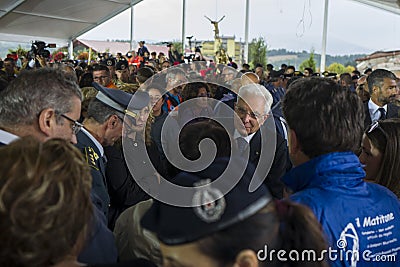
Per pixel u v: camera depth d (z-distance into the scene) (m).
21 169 0.58
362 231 0.94
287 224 0.69
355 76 5.84
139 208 1.14
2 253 0.55
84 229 0.65
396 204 1.02
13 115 1.11
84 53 9.77
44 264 0.58
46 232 0.56
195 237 0.61
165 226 0.63
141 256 1.07
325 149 0.98
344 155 0.97
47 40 12.31
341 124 0.97
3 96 1.13
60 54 8.10
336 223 0.91
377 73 2.79
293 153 1.06
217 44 9.02
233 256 0.62
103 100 1.59
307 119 0.98
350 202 0.94
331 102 0.98
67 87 1.17
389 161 1.29
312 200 0.91
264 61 9.48
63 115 1.16
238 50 9.62
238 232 0.62
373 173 1.34
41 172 0.58
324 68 8.99
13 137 1.10
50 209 0.56
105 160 1.60
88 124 1.60
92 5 10.77
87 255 0.93
